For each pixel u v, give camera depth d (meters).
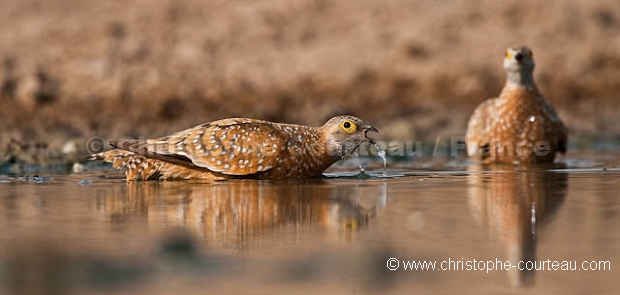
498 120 14.40
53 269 6.13
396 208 8.70
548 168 13.26
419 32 22.59
